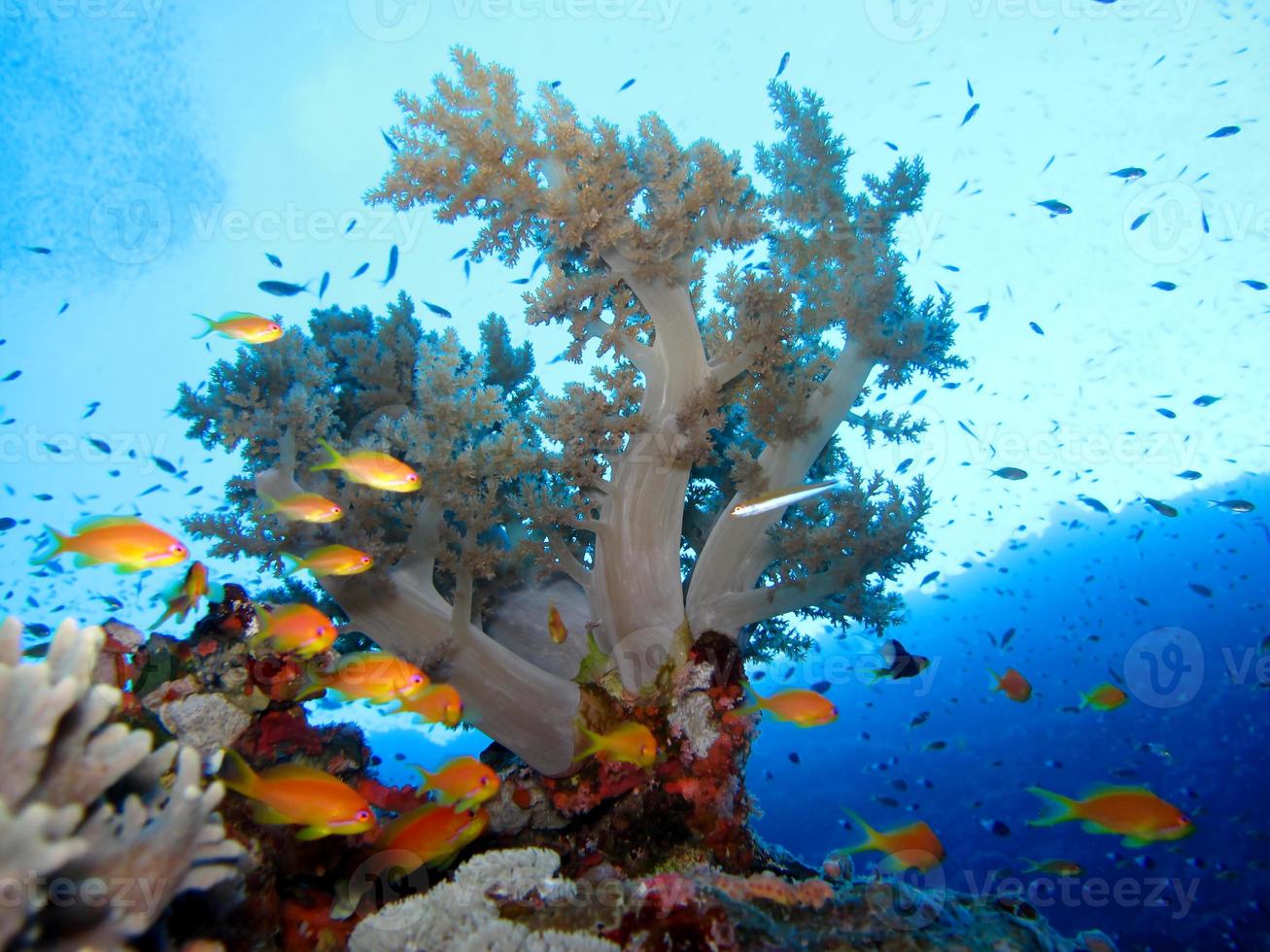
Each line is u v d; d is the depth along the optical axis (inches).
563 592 34.3
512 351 40.7
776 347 30.6
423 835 21.9
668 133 31.1
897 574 33.0
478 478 30.6
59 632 15.3
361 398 35.2
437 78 29.3
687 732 27.3
